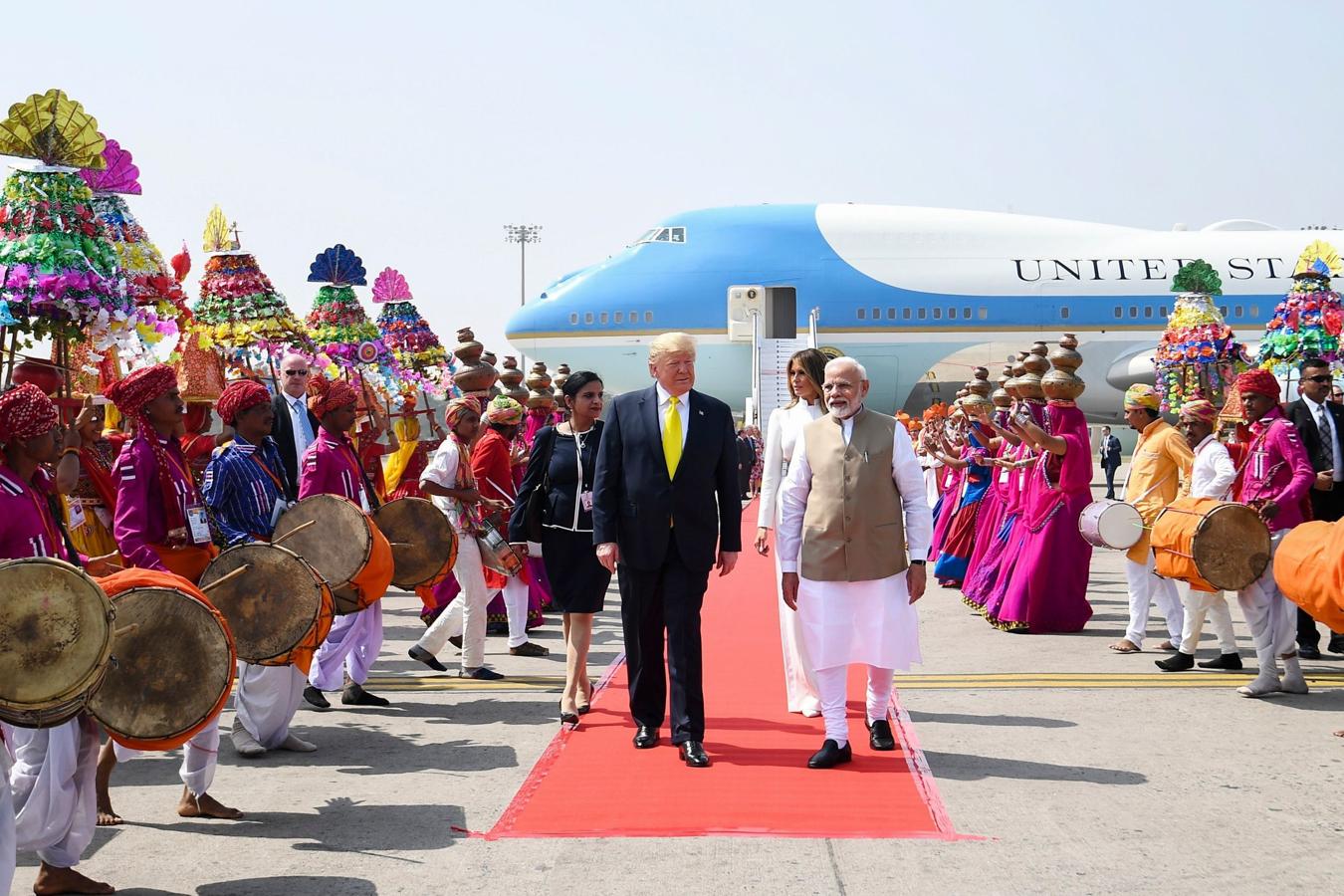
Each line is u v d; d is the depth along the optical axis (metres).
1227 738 5.66
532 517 6.07
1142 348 32.06
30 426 3.70
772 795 4.75
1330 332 10.25
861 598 5.28
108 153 7.13
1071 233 33.16
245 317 10.22
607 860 4.03
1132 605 8.16
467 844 4.22
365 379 11.80
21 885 3.89
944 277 32.03
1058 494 8.99
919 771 5.09
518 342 32.44
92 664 3.24
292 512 5.53
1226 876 3.84
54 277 5.75
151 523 4.96
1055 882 3.79
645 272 32.41
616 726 6.06
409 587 6.48
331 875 3.93
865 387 5.41
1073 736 5.72
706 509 5.43
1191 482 7.69
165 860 4.09
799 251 32.31
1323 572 5.65
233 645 3.79
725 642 8.46
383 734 5.99
